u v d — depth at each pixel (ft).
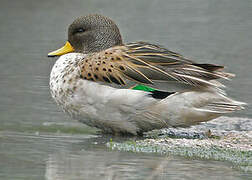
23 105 49.26
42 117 45.68
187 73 39.27
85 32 45.11
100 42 44.83
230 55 71.15
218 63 66.54
